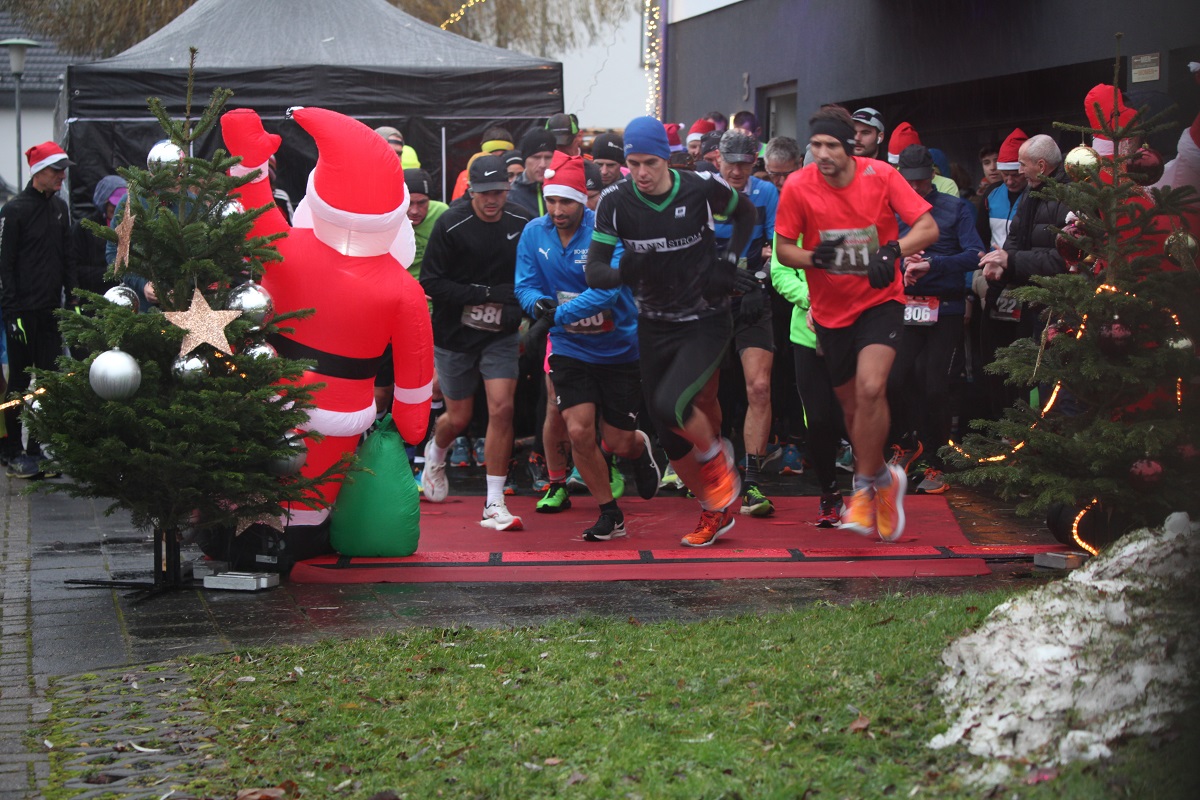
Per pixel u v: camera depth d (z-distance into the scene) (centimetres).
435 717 431
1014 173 962
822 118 664
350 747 408
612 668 476
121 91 1262
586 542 757
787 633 510
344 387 662
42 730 438
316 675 487
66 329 609
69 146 1259
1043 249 816
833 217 675
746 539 759
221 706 457
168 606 615
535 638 532
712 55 1712
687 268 651
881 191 673
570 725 414
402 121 1320
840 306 689
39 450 1049
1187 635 383
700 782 355
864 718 391
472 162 795
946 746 366
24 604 620
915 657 447
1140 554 440
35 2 2608
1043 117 1169
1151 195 638
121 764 405
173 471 601
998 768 347
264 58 1314
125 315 597
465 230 785
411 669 489
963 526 800
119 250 615
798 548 725
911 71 1275
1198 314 639
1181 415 642
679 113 1823
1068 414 723
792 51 1502
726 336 671
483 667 487
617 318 741
